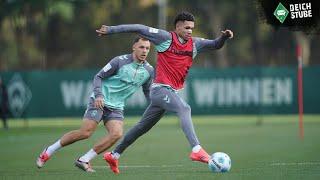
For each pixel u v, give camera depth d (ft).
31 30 507.30
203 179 114.62
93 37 521.65
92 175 123.13
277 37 515.91
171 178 116.57
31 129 293.23
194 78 307.37
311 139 218.18
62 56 509.76
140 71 124.36
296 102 307.99
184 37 116.37
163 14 423.64
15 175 125.59
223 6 561.43
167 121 350.64
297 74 307.58
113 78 124.06
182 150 181.47
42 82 306.55
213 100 307.37
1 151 188.03
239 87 307.78
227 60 552.00
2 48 513.45
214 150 181.68
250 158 156.46
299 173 122.31
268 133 249.14
